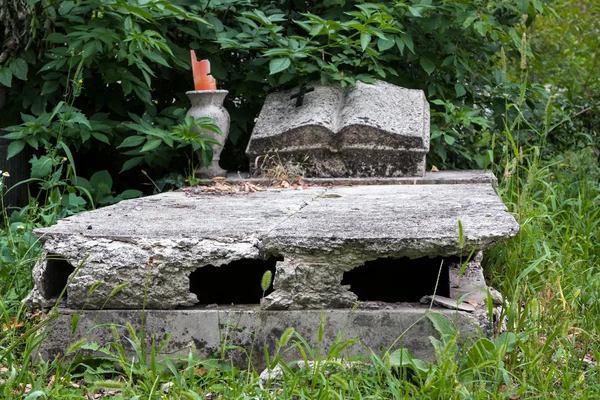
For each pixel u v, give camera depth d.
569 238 4.20
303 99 5.86
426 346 2.84
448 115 6.05
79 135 5.29
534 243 3.77
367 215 3.46
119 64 5.73
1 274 3.74
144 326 2.97
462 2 6.14
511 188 4.73
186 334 2.96
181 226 3.18
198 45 6.04
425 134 5.52
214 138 5.55
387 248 2.86
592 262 4.44
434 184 5.18
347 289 2.92
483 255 3.97
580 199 4.95
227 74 6.43
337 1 6.21
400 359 2.63
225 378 2.76
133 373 2.84
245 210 3.77
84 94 5.84
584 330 3.16
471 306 2.89
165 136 5.27
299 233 2.94
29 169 5.81
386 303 2.96
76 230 3.07
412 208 3.69
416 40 6.36
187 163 5.91
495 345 2.76
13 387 2.56
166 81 6.33
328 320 2.90
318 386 2.75
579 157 7.26
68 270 3.25
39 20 5.55
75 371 2.98
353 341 2.60
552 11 6.62
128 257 2.95
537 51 7.70
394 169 5.45
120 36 5.28
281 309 2.92
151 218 3.47
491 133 6.87
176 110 5.63
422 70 6.56
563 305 3.17
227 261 2.94
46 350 2.99
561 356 2.79
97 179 5.32
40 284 3.02
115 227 3.16
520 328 2.96
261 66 6.11
